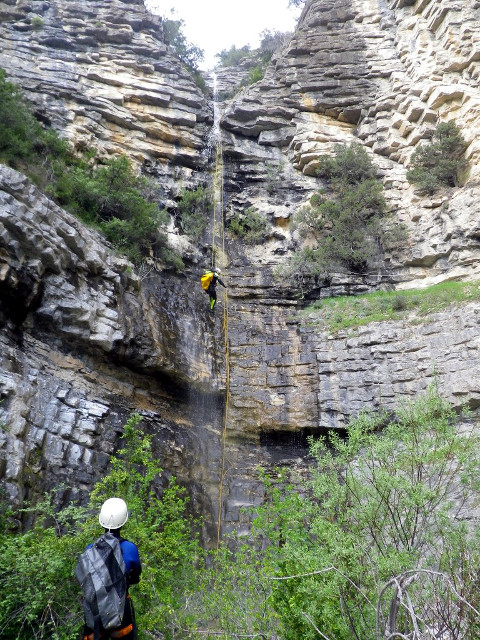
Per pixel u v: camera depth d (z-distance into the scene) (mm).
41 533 9406
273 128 26547
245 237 24125
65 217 15594
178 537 9383
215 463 17719
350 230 22828
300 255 22656
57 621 7648
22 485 11594
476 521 8641
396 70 26391
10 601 7336
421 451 8125
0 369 12656
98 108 23562
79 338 14992
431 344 17625
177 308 19766
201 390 18609
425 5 26484
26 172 17859
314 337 20125
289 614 7078
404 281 21672
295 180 25391
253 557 8672
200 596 8734
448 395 16344
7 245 13492
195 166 25344
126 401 16031
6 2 24641
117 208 20203
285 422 18672
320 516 7770
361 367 18547
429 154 22719
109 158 22969
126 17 26531
